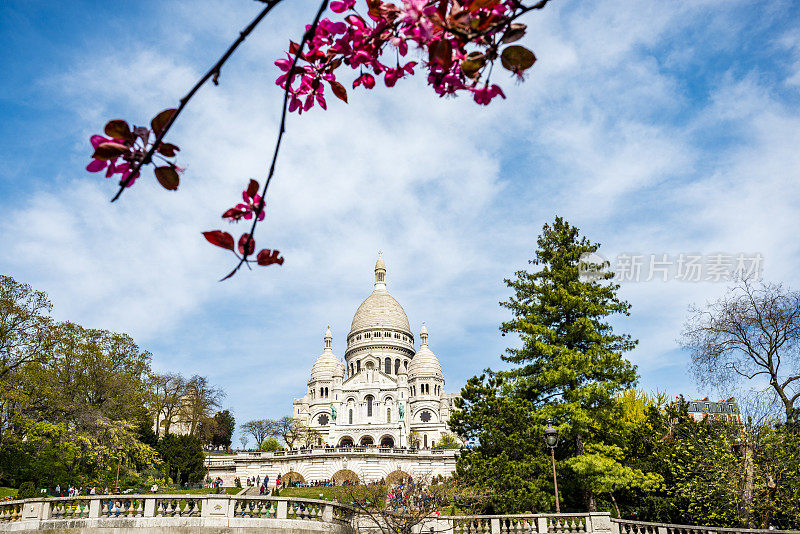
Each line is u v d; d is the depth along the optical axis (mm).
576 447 40219
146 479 77688
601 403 40000
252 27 3623
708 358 38656
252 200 4289
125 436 69250
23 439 63438
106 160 3715
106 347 77125
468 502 37406
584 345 42875
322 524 32031
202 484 90188
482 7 3791
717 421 41594
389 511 32406
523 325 42031
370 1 4441
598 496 43219
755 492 37781
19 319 60312
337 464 89375
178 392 112062
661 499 42500
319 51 5008
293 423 125938
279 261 4418
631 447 46469
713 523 40562
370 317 173625
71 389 68875
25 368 60406
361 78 5074
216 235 4277
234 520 32188
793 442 36969
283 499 33125
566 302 41562
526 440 41031
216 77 3779
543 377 40438
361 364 163625
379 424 140375
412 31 4145
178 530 31906
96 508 32375
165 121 3705
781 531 32625
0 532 30859
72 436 62531
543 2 3842
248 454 94812
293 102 5180
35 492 58562
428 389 154000
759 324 37219
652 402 49875
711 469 38844
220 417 140125
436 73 4309
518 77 4047
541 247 46000
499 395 43469
